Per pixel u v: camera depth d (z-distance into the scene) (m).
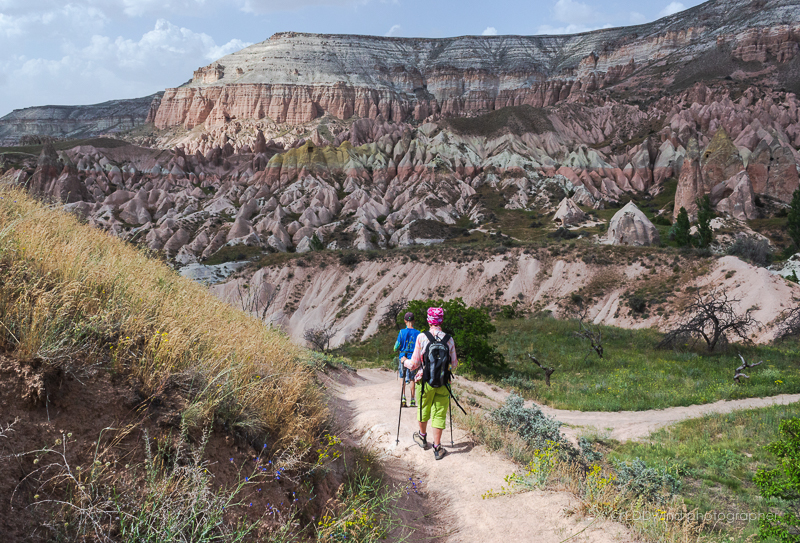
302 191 133.12
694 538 4.33
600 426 15.35
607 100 189.12
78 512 2.44
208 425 3.47
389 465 5.75
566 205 106.38
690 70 199.12
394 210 125.31
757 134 117.69
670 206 106.69
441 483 5.36
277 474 3.58
